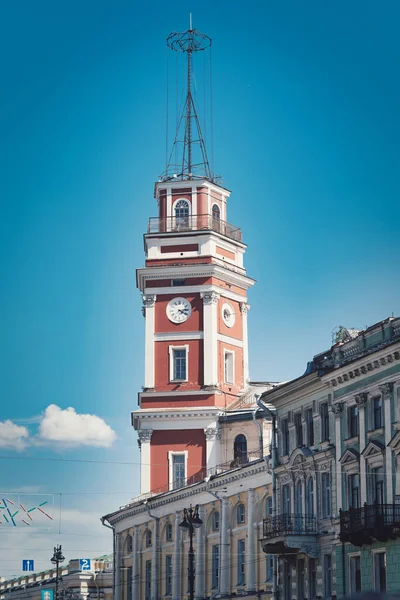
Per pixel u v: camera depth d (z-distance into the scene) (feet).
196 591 239.91
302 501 189.98
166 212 296.30
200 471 279.08
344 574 173.27
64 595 342.23
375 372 169.07
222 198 301.84
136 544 276.21
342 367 175.63
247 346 295.48
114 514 287.69
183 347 287.89
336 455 178.40
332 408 180.55
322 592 180.45
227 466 267.18
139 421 285.64
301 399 192.34
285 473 197.16
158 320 290.76
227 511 230.48
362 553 168.55
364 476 169.89
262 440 267.18
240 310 296.92
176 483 279.08
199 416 281.54
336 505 177.99
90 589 341.21
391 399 164.86
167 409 283.18
